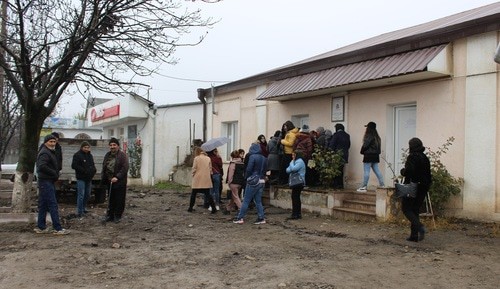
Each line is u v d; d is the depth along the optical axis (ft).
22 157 33.76
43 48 30.50
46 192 28.66
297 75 46.85
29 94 32.24
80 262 21.79
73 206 44.47
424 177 26.14
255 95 54.90
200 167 40.22
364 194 36.63
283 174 44.19
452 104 32.89
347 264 21.61
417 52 34.14
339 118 42.57
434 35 33.32
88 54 31.12
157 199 52.90
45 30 32.53
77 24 29.84
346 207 37.14
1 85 38.99
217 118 62.64
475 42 31.48
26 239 27.09
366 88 39.86
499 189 29.81
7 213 32.37
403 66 33.12
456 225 30.09
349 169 41.47
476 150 31.17
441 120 33.60
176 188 70.69
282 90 45.60
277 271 20.38
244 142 56.80
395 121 38.34
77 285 18.29
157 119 78.79
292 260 22.47
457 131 32.48
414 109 36.94
